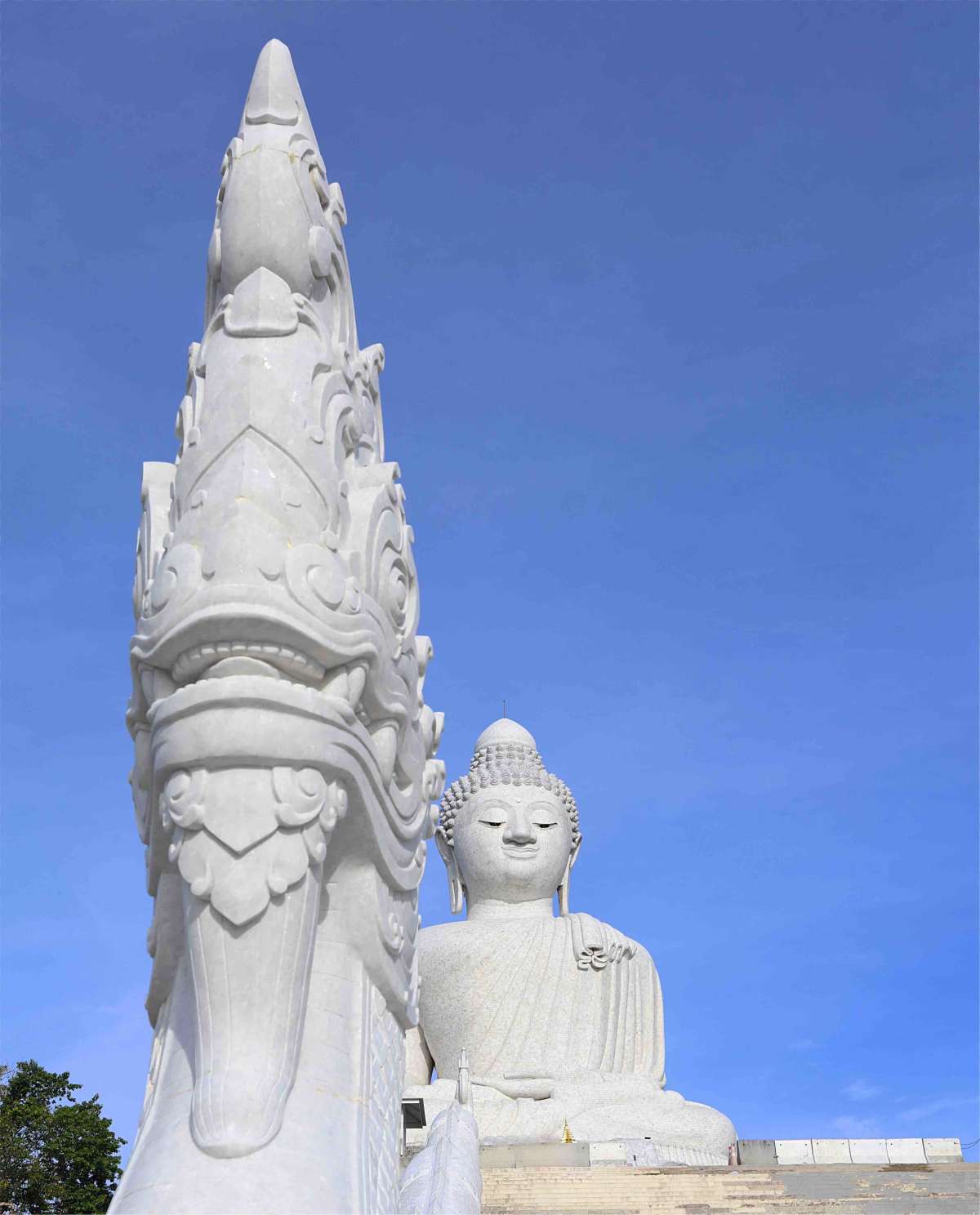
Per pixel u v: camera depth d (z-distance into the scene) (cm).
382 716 655
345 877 652
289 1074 575
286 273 693
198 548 612
